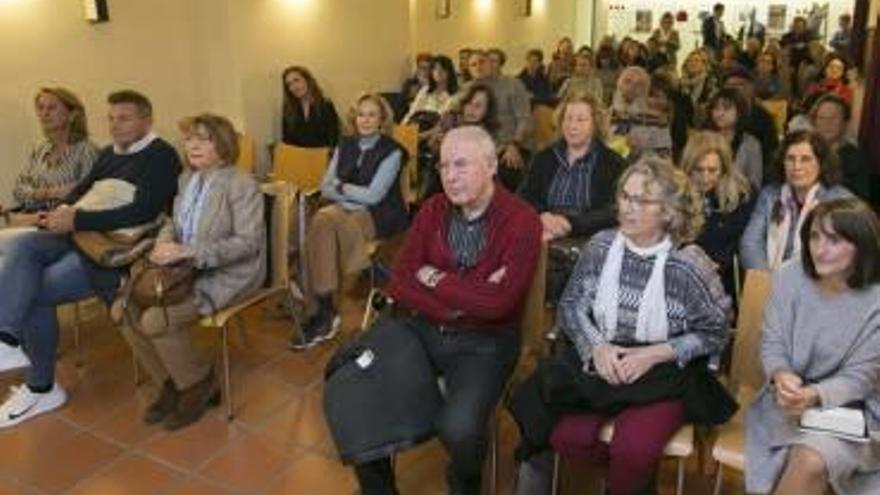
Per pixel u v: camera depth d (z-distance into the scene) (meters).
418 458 2.46
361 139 3.54
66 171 3.33
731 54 8.11
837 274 1.76
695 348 1.89
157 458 2.46
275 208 2.82
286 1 5.25
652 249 1.96
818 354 1.81
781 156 2.69
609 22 12.09
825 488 1.72
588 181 3.01
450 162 2.08
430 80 5.97
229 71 4.98
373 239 3.42
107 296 2.83
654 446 1.78
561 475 2.32
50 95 3.26
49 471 2.39
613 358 1.90
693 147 2.85
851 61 6.29
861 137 4.66
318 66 5.64
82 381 2.95
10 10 3.93
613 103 4.62
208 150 2.69
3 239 2.75
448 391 2.03
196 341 3.07
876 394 1.75
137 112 2.96
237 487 2.32
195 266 2.59
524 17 9.49
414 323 2.20
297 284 3.21
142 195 2.90
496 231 2.12
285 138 5.18
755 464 1.78
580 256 2.14
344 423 1.99
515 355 2.17
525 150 4.33
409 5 6.54
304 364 3.08
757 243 2.71
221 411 2.73
